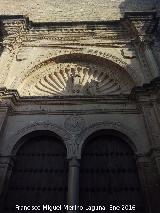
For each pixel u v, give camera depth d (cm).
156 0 1573
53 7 1577
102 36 1329
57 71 1260
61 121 1034
